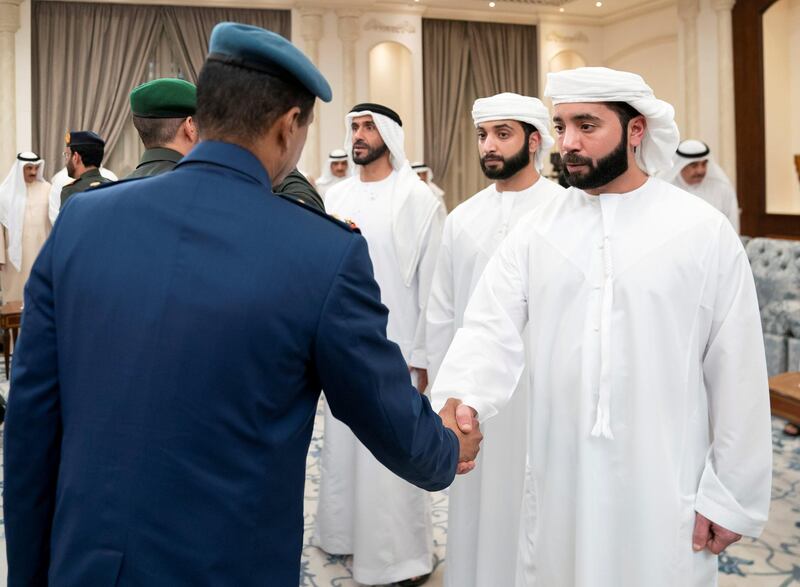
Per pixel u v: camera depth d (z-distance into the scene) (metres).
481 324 1.67
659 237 1.51
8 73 8.48
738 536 1.45
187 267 0.92
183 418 0.89
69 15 8.84
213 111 1.00
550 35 10.27
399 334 2.76
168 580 0.88
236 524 0.91
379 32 9.57
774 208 8.90
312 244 0.95
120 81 8.99
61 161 8.85
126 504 0.89
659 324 1.49
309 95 1.03
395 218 2.73
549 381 1.59
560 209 1.66
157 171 1.69
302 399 0.98
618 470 1.49
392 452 1.02
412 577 2.58
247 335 0.90
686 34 9.28
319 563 2.77
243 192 0.97
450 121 10.08
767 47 8.77
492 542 2.09
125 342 0.91
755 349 1.49
